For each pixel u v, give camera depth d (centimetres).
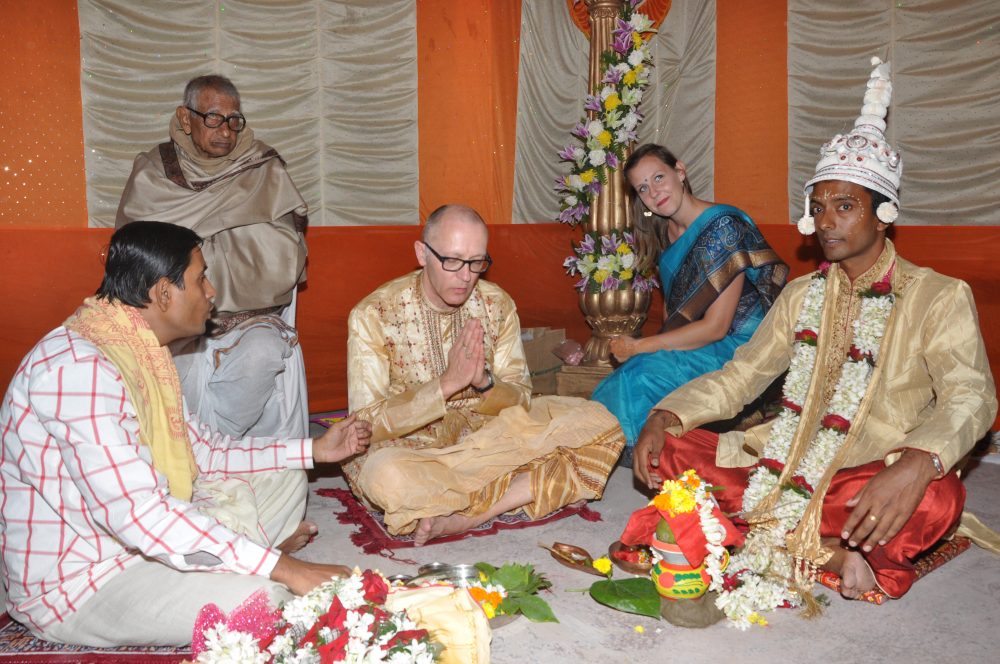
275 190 412
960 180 564
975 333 282
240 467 296
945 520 276
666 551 268
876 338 294
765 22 618
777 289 445
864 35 587
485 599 257
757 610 279
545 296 669
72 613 240
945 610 279
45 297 510
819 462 295
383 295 366
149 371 244
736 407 327
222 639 197
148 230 242
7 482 241
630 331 543
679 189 447
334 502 400
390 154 609
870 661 246
